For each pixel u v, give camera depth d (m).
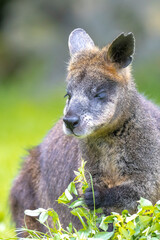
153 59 33.44
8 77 39.31
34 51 38.22
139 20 34.81
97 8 36.06
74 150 11.50
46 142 12.91
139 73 32.53
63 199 9.50
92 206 9.54
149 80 31.62
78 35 11.66
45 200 12.53
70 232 9.47
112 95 10.17
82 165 9.73
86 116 9.93
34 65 37.69
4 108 32.72
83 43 11.52
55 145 12.31
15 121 29.16
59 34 37.59
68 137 11.91
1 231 13.21
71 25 36.84
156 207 8.95
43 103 33.50
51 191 12.23
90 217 9.44
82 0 37.03
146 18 34.84
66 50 36.56
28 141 24.28
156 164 9.99
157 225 8.71
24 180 13.25
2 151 21.95
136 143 9.99
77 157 11.16
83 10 36.62
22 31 38.94
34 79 36.91
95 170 10.27
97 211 9.59
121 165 10.03
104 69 10.30
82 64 10.45
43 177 12.61
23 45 38.66
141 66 33.22
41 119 29.31
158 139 10.27
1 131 26.73
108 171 10.21
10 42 39.31
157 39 34.09
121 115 10.14
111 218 9.10
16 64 39.16
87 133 9.91
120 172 10.05
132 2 35.34
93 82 10.15
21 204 13.25
